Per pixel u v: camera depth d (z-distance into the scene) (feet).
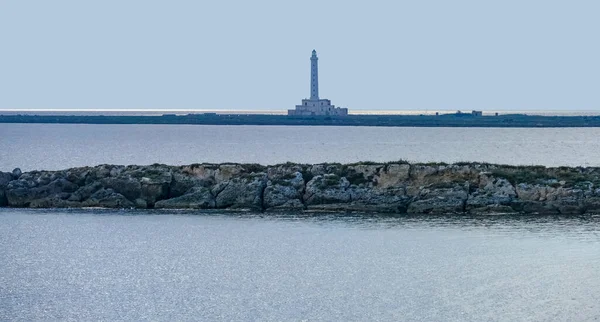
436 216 316.81
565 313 191.31
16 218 319.68
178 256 252.62
